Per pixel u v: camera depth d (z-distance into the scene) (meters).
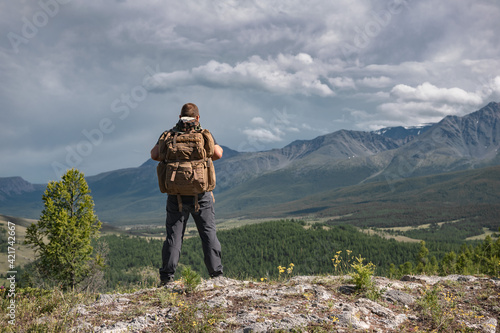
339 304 3.81
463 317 3.72
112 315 3.65
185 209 4.48
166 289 4.31
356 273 4.46
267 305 3.73
